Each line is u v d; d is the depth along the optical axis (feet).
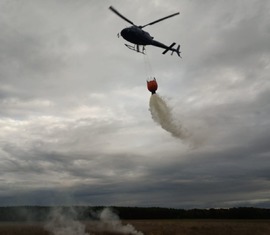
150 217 287.89
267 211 309.01
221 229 161.27
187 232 154.20
